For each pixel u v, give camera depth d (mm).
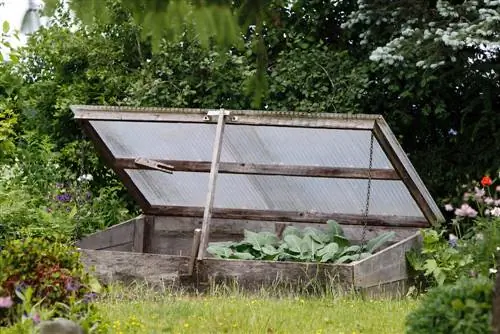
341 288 15547
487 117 23516
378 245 17984
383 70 24031
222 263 15664
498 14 20156
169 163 18766
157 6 6977
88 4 6957
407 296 16422
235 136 18297
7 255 10641
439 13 22312
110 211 23234
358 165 18281
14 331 8961
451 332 8133
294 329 11703
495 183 23797
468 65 23422
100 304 13219
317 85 24516
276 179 18906
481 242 16719
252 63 25172
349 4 25469
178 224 20000
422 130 25547
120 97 26141
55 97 26297
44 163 22812
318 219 19422
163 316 12352
